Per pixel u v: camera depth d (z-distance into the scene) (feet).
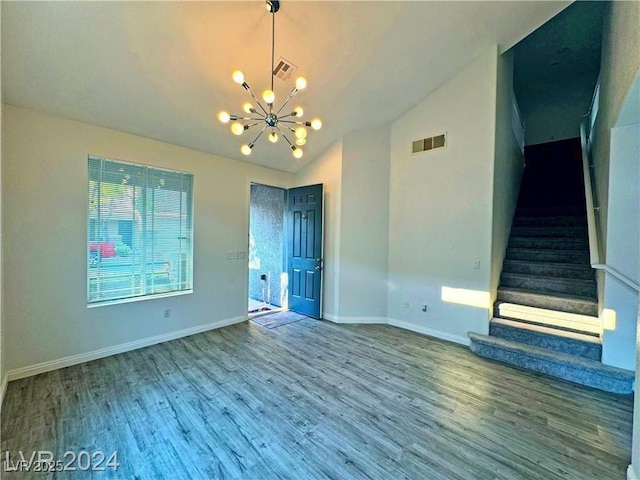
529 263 12.69
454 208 12.54
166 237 12.17
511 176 14.78
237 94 10.64
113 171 10.68
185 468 5.71
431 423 7.11
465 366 10.13
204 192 13.19
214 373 9.47
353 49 10.14
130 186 11.12
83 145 9.83
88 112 9.57
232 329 13.74
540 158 19.99
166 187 12.11
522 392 8.50
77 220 9.77
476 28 10.41
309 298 15.94
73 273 9.73
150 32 7.95
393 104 13.53
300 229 16.34
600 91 11.15
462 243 12.27
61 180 9.41
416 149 13.84
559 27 14.73
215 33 8.48
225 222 14.02
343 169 14.82
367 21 9.26
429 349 11.62
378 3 8.79
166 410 7.48
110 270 10.73
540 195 17.16
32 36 7.19
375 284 14.99
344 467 5.77
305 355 10.96
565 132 20.58
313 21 8.87
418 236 13.76
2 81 7.82
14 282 8.64
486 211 11.60
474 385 8.87
